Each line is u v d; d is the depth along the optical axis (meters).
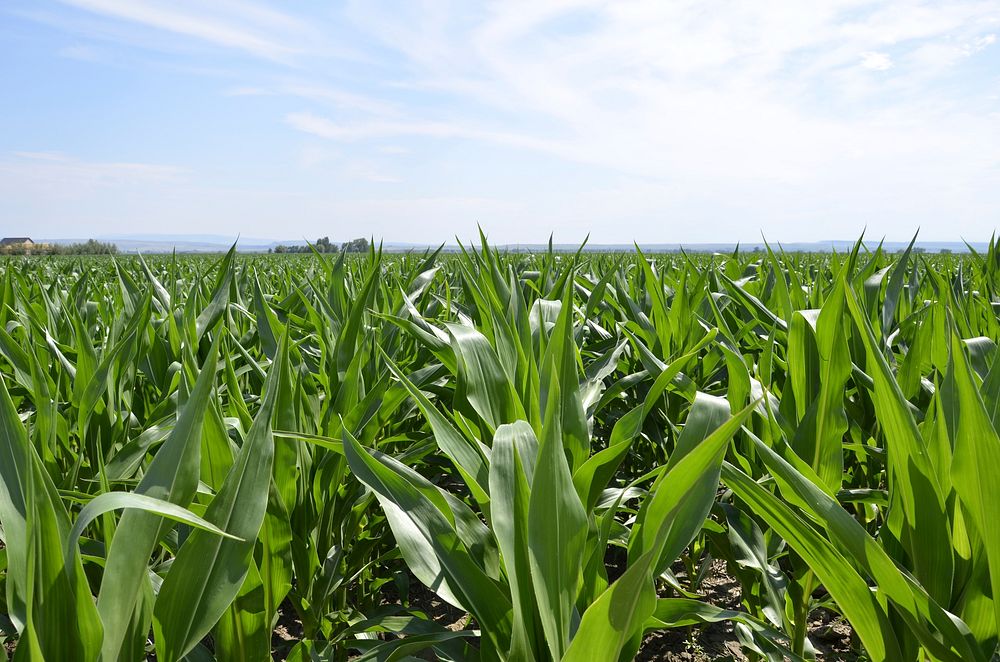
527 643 1.08
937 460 1.40
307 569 1.71
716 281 3.88
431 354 2.58
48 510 0.98
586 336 3.37
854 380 2.24
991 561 1.10
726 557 1.93
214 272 6.91
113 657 0.99
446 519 1.31
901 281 2.58
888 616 1.33
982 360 1.98
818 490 1.26
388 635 2.24
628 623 0.94
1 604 1.68
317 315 2.66
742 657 2.18
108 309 3.52
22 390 2.36
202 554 1.14
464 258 3.10
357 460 1.36
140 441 1.87
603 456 1.36
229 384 1.88
